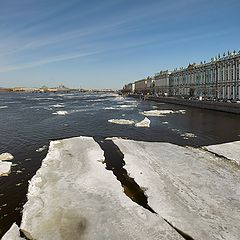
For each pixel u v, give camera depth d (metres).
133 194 16.77
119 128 41.50
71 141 29.62
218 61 76.00
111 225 12.71
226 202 15.17
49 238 11.98
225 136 34.56
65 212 13.91
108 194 15.87
